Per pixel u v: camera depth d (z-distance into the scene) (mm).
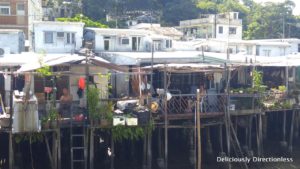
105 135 23906
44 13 67062
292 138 30734
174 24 73312
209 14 73312
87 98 21875
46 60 24109
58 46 37438
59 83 24703
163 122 23734
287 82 30734
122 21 64750
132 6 71375
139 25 58969
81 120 21875
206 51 42812
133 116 22562
